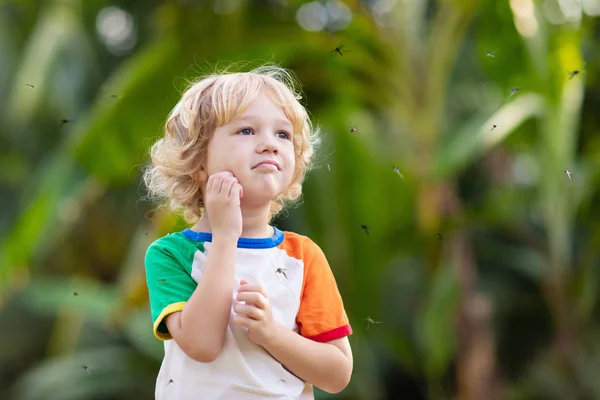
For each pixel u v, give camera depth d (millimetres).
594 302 11719
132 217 14484
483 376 9164
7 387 15227
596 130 10523
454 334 9266
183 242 2959
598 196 10273
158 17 10859
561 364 11234
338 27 9727
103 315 10500
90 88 12633
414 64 9281
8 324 15016
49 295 10984
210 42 9172
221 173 2865
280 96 2955
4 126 13008
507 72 9156
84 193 9031
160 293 2885
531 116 8398
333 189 9383
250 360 2811
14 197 13250
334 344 2965
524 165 12391
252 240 2920
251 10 9734
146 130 8586
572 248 10914
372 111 10672
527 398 11516
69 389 11664
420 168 9117
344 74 9461
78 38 11906
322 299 2990
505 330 12500
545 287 11469
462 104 11070
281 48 8852
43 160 12547
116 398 12156
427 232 9227
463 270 9266
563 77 8141
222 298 2736
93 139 8508
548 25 8430
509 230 11555
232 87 2920
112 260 14625
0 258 8727
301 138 3115
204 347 2721
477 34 9633
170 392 2852
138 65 8531
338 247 9688
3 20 12586
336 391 2943
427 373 11195
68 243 14227
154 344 10562
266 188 2867
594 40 10273
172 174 3004
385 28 9414
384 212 9438
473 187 11992
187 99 3014
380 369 13305
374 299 9984
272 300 2887
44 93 11641
